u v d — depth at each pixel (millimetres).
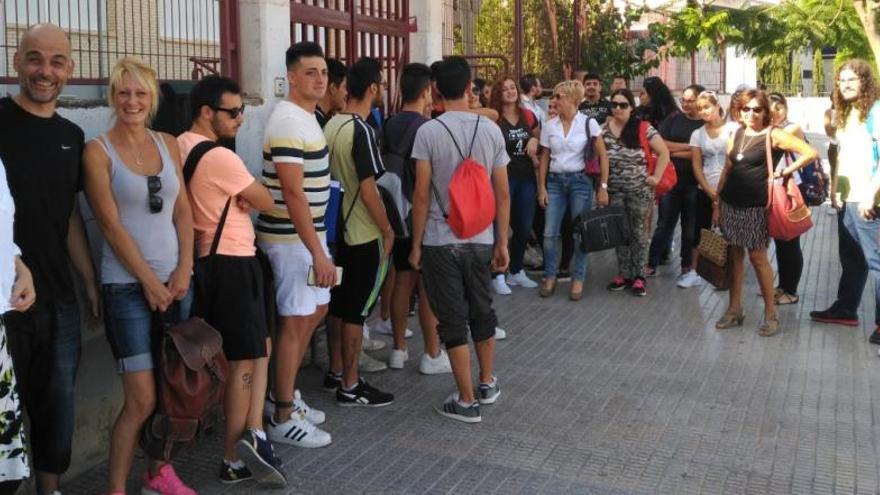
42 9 5137
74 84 5102
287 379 4828
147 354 3949
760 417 5328
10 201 3320
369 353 6520
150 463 4145
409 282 6035
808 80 28828
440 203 5109
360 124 5219
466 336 5199
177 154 4090
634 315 7652
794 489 4406
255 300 4312
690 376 6066
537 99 10273
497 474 4539
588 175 8086
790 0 19609
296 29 6867
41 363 3873
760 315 7652
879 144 6566
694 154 8180
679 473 4566
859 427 5184
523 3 11922
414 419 5273
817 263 9734
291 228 4742
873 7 16125
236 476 4391
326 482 4438
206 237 4234
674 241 11203
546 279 8266
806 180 8406
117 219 3826
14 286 3439
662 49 16203
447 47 10680
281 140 4559
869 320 7477
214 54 6035
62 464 3982
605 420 5266
